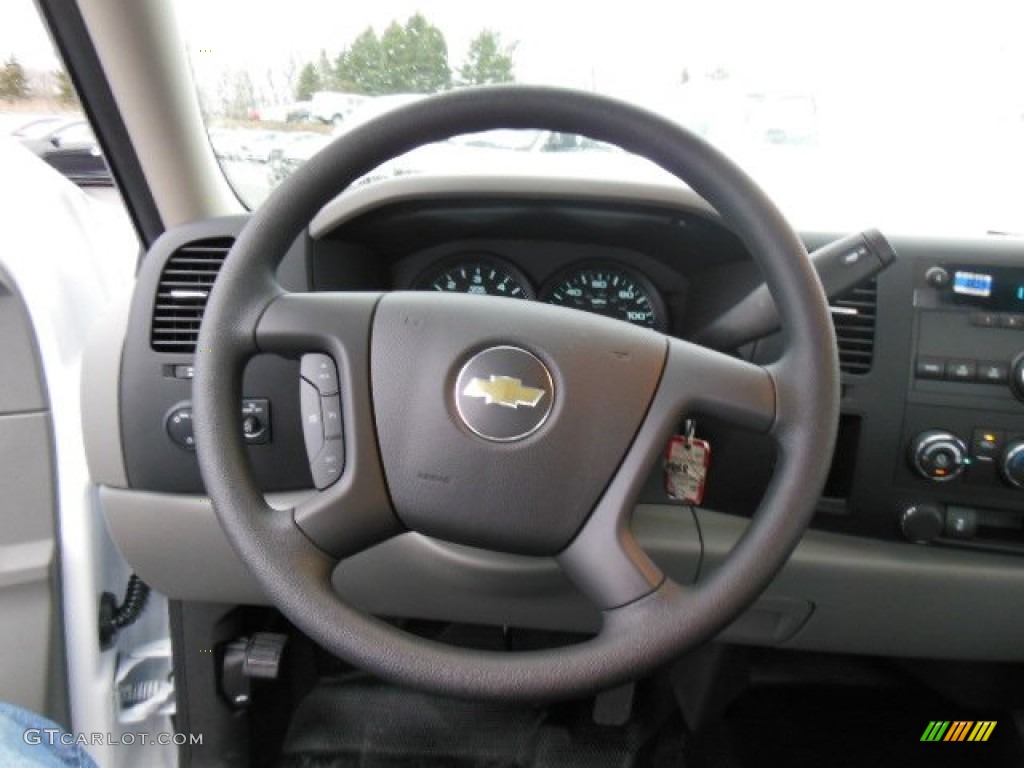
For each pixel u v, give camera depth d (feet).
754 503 2.86
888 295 2.70
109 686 3.50
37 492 3.19
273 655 3.33
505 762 3.68
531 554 2.01
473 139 2.96
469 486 1.95
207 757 3.56
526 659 1.73
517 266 3.19
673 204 2.63
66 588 3.33
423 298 2.05
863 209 3.27
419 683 1.70
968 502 2.73
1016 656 2.95
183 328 2.78
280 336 1.98
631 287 3.20
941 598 2.83
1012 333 2.67
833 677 3.84
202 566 3.00
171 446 2.81
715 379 1.90
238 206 3.67
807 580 2.85
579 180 2.66
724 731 3.91
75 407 3.23
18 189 3.11
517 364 1.95
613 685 1.74
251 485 1.88
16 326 3.06
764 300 2.14
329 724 3.85
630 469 1.93
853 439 2.78
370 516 1.98
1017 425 2.66
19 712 2.14
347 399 1.99
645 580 1.84
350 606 1.82
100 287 3.50
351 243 2.95
